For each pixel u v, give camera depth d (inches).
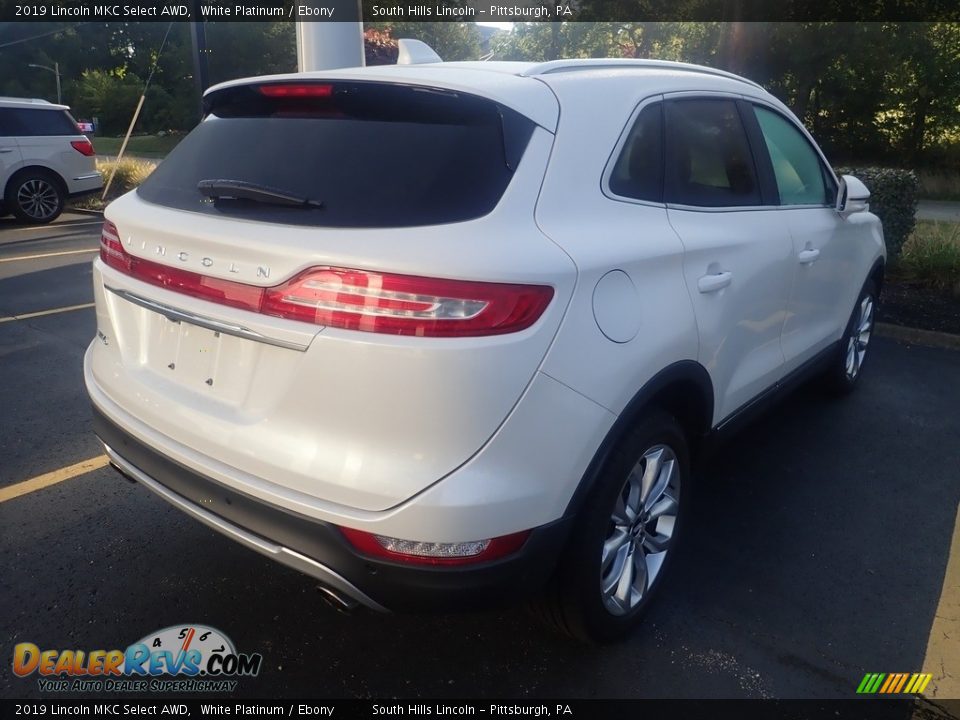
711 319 111.7
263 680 99.9
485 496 78.9
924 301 290.2
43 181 491.2
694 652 106.7
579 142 95.2
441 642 107.7
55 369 208.7
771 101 147.6
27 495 141.1
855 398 203.8
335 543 81.2
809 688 100.6
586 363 86.4
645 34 949.2
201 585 117.4
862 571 126.8
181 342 95.4
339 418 80.1
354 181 86.8
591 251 89.2
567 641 108.5
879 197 312.2
